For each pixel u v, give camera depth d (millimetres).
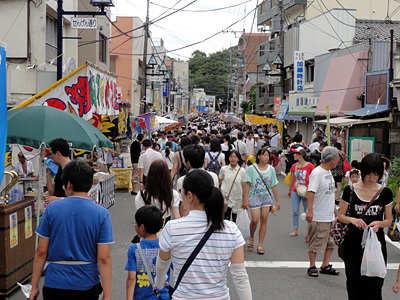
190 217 3588
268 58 47125
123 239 9852
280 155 20500
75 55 20062
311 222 7508
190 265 3490
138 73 41062
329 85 27641
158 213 4570
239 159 8906
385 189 5285
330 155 7332
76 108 9961
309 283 7223
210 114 132125
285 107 33281
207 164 11164
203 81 116000
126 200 14867
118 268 7922
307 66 34156
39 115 7375
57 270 4152
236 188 8906
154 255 4512
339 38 34031
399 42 24844
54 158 6516
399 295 6777
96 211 4227
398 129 20031
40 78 15586
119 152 20156
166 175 6141
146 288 4488
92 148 7449
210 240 3512
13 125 7262
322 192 7395
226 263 3572
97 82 11047
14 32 16125
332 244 7582
